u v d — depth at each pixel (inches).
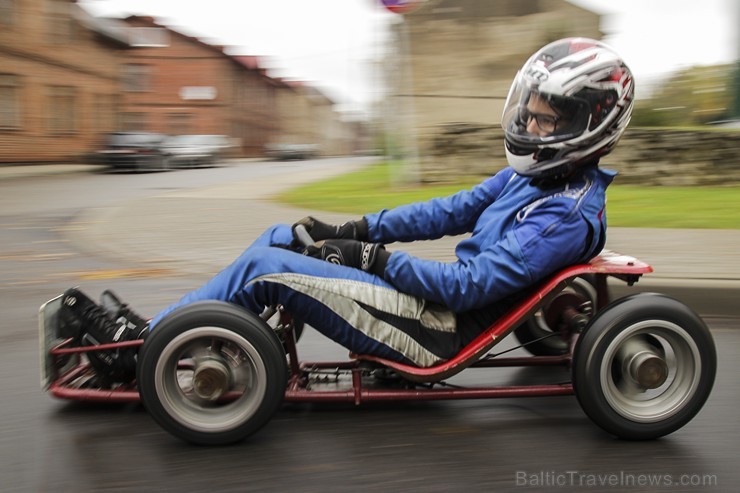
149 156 781.9
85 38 1015.6
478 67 455.8
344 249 105.0
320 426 107.6
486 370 134.0
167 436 103.7
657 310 100.2
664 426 102.0
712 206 329.7
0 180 629.3
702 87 497.7
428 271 101.1
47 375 108.7
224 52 1656.0
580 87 97.6
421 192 398.9
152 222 313.3
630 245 234.2
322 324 103.4
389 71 466.6
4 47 867.4
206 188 510.3
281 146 1398.9
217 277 103.2
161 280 205.5
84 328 108.4
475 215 123.1
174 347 96.3
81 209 379.2
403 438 103.8
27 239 277.1
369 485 90.4
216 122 1668.3
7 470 94.0
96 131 1056.8
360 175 579.8
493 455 98.9
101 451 99.3
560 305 130.1
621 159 426.6
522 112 102.1
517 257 98.2
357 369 109.1
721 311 177.3
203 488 89.4
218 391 99.0
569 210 99.2
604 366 100.4
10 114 893.2
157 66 1635.1
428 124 460.8
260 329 97.3
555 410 114.7
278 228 117.5
